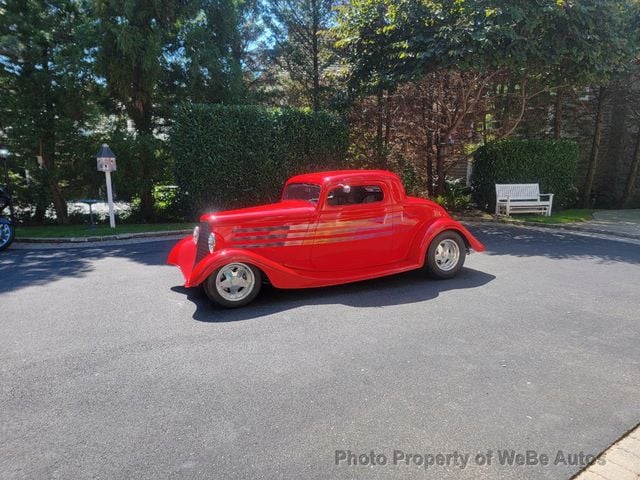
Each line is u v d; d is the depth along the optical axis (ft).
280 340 12.89
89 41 37.86
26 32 38.32
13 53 37.68
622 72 40.81
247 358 11.72
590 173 50.26
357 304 16.08
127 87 39.73
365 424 8.70
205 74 42.52
